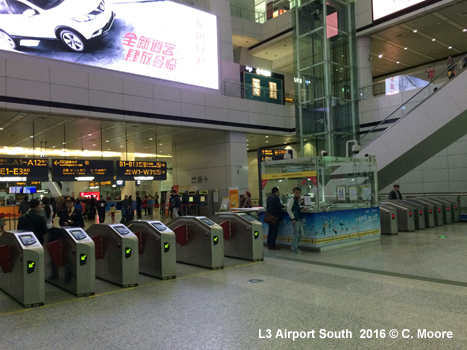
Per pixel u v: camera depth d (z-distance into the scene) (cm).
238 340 410
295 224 941
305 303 533
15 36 1432
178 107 1839
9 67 1359
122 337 430
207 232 798
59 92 1465
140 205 2297
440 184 2139
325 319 466
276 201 1008
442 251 901
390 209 1230
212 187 2183
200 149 2259
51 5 1527
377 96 2198
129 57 1727
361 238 1066
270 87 2447
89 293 616
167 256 720
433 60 3109
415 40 2644
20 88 1376
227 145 2106
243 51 3022
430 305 510
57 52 1526
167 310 524
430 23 2353
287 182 1065
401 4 2266
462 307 498
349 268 753
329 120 1917
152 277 741
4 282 646
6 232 638
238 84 2183
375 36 2555
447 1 2073
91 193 3772
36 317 511
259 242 870
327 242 974
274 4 2873
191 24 1970
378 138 1402
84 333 446
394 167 1412
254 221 877
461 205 1608
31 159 1530
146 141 2370
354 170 1087
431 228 1378
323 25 1970
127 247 668
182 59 1914
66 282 646
